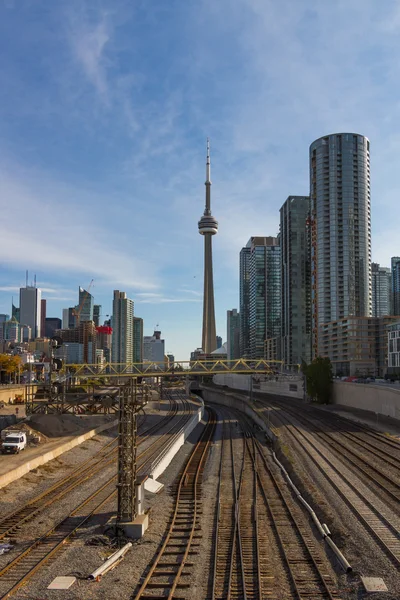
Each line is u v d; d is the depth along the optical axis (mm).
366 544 26734
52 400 48781
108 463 54688
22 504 37062
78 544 28047
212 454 64812
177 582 22344
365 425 78812
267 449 67688
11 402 97312
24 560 25594
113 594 21297
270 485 44438
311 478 44375
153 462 51219
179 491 42188
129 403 31859
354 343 199375
